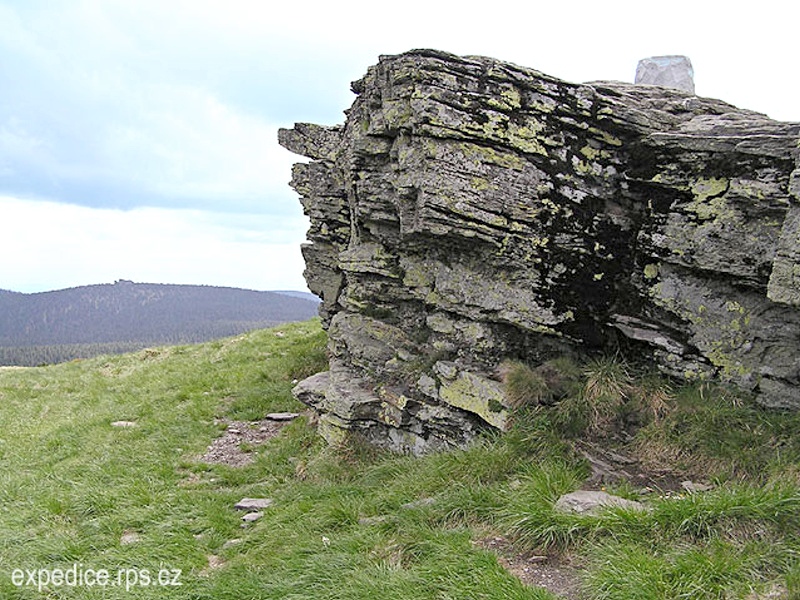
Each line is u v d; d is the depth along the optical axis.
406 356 13.33
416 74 11.37
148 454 15.85
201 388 21.34
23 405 23.45
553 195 11.12
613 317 11.23
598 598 6.88
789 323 9.73
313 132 20.00
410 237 12.49
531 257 11.25
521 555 8.05
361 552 8.87
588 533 7.98
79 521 12.25
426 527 9.03
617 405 10.57
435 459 11.03
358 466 12.52
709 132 10.43
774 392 9.73
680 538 7.52
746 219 9.80
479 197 11.09
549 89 11.16
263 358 24.55
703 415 9.88
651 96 12.06
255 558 9.77
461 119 11.15
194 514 12.05
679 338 10.75
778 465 8.66
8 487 14.44
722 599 6.46
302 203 20.47
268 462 14.54
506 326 11.88
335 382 13.96
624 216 11.07
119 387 23.75
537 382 10.95
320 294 19.64
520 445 10.27
